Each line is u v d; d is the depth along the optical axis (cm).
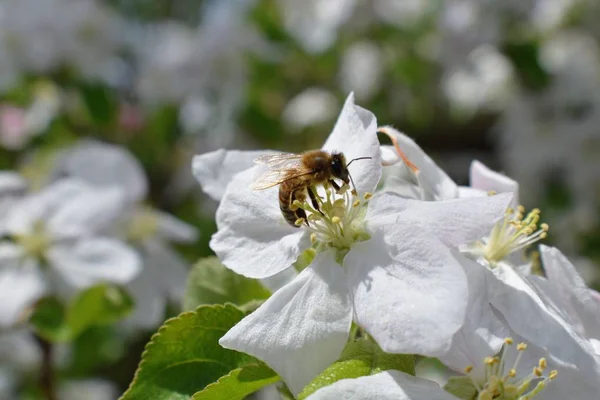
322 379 15
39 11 40
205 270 18
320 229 17
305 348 15
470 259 17
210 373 17
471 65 45
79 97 42
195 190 43
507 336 16
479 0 44
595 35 45
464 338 16
